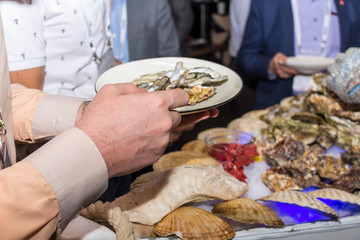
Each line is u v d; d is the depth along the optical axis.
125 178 0.86
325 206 0.74
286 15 1.91
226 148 0.91
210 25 3.90
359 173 0.86
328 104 1.06
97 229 0.67
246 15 2.07
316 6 1.86
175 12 2.57
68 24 1.12
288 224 0.71
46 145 0.53
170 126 0.56
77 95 1.26
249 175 0.91
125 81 0.84
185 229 0.69
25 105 0.85
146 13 1.99
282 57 1.81
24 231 0.50
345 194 0.80
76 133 0.52
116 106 0.54
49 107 0.83
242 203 0.76
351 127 1.00
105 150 0.53
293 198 0.77
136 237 0.69
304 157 0.94
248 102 2.59
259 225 0.72
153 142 0.56
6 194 0.49
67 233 0.66
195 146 1.03
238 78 0.81
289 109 1.19
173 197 0.76
